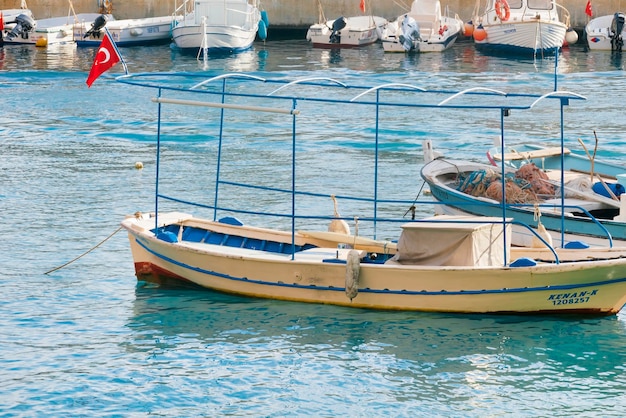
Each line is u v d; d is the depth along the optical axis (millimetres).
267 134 54906
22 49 92375
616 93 67375
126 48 93562
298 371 24828
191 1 100125
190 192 42094
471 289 27594
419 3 94500
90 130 55562
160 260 30672
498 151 40906
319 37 93688
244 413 22734
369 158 48969
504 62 84062
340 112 61219
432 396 23609
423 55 88875
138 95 66562
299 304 29000
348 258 27672
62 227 36750
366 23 98125
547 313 27922
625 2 97375
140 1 100562
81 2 101438
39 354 25703
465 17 101062
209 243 31797
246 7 92125
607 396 23656
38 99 65000
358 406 23109
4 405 22922
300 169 46438
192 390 23797
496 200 34375
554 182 35844
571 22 99312
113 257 33594
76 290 30375
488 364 25297
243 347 26203
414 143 52500
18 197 40812
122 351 25938
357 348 26141
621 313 28703
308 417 22578
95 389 23797
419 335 26906
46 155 49125
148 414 22641
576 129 55625
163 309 28875
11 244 34594
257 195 41562
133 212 38781
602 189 34812
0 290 30203
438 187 35469
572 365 25297
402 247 28422
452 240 27797
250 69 78562
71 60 84188
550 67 80750
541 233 29531
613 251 28453
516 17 91062
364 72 77250
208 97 65625
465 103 63875
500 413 22812
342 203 40375
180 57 86375
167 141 52938
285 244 31156
